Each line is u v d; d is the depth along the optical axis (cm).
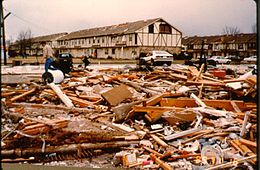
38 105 874
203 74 1280
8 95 975
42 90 1030
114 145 584
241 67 1805
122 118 741
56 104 927
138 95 997
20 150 543
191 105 834
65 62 1468
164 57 2039
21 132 621
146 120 730
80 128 684
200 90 984
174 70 1422
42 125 650
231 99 932
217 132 641
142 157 557
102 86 1190
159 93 968
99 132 650
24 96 980
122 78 1281
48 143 584
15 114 749
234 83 970
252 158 509
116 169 509
